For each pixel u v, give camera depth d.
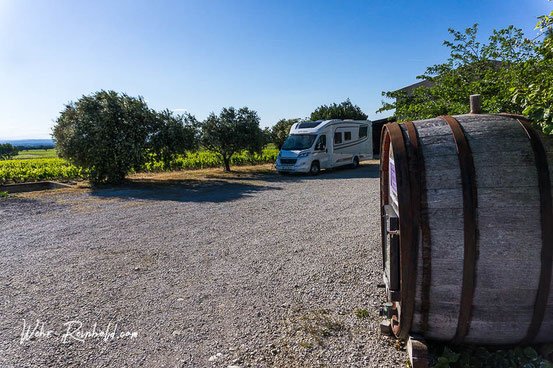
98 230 6.45
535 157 2.11
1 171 14.77
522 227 2.04
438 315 2.23
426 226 2.12
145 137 12.76
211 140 16.86
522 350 2.36
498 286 2.10
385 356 2.54
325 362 2.51
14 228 6.74
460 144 2.21
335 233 5.77
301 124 16.14
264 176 15.40
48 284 4.01
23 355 2.67
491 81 4.54
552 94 2.33
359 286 3.71
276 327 3.00
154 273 4.29
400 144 2.29
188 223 6.84
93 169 12.56
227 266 4.46
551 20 2.72
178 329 3.01
